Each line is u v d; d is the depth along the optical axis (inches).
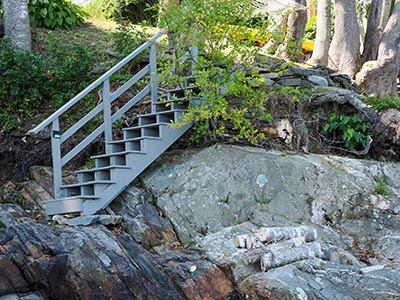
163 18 257.1
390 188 256.4
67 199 217.6
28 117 299.6
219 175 238.1
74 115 301.4
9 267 169.9
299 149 271.3
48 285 169.3
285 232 199.0
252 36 260.8
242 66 266.4
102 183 225.1
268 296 167.9
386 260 209.0
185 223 223.1
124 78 316.5
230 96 278.7
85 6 453.7
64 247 174.7
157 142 246.7
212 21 248.2
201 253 204.8
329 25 403.2
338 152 287.4
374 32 418.3
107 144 248.2
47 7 393.1
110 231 200.5
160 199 232.2
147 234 211.9
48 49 341.1
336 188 242.2
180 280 187.0
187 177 239.1
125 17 455.8
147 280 180.1
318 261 187.3
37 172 264.5
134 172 236.7
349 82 359.9
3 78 297.4
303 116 291.7
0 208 216.5
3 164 277.3
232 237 209.5
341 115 291.7
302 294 162.2
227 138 266.2
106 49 356.8
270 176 238.7
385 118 289.1
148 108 294.5
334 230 227.5
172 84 273.6
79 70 313.3
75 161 278.5
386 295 166.2
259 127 271.6
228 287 187.5
